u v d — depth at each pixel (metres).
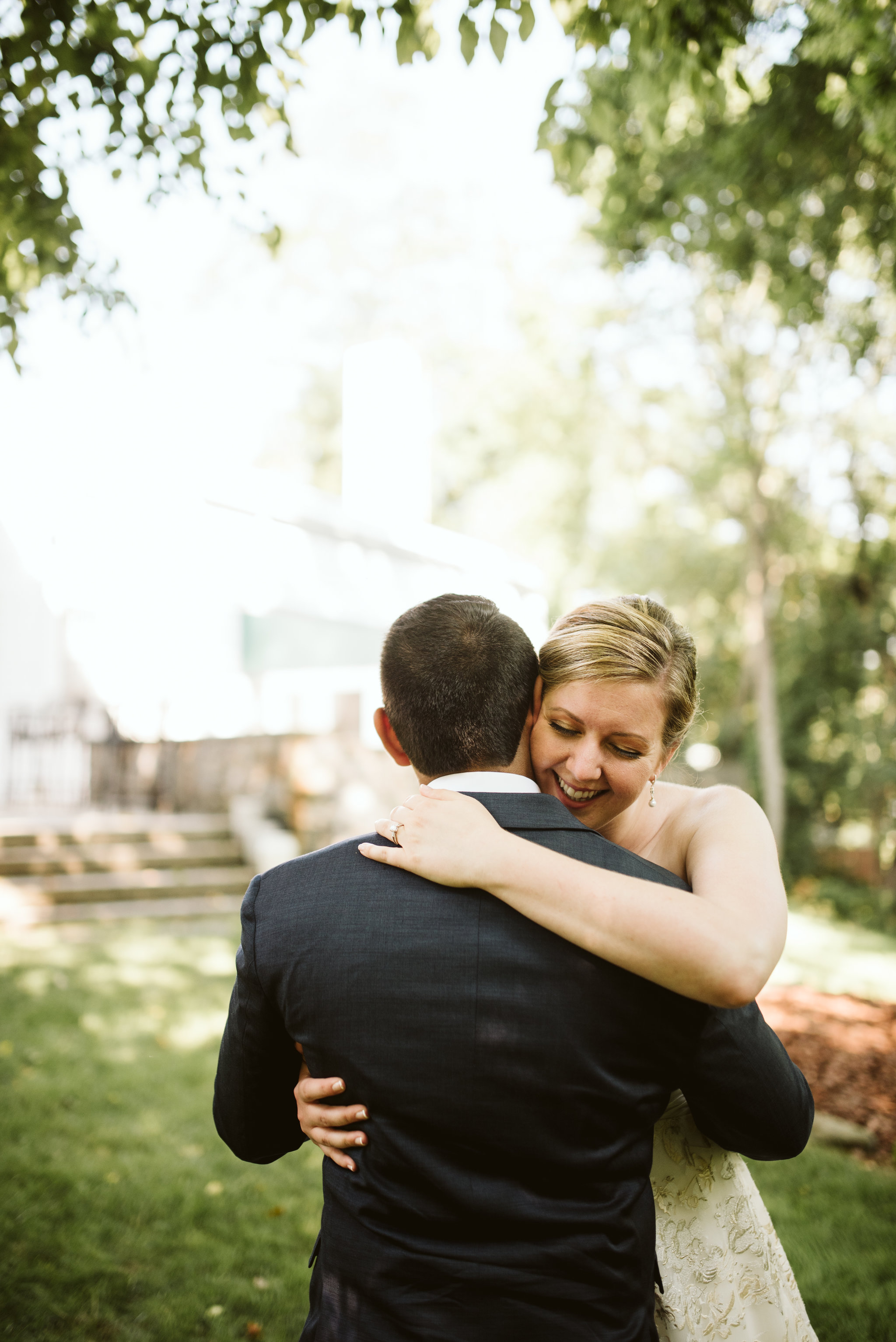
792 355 13.28
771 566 15.23
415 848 1.26
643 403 15.26
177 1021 5.64
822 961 8.21
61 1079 4.74
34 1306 2.98
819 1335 2.91
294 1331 2.95
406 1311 1.15
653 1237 1.24
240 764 9.78
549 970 1.18
